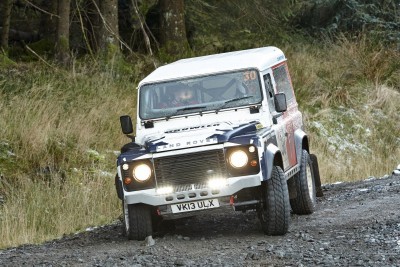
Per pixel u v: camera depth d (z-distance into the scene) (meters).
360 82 42.34
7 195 25.05
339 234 17.17
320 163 32.19
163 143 17.66
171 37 41.62
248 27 46.12
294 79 40.81
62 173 27.11
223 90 19.23
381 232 16.81
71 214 23.39
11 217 22.84
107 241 18.88
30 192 25.00
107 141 30.00
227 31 45.28
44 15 43.12
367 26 49.47
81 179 26.70
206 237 18.44
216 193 17.39
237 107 19.00
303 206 20.56
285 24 49.25
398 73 43.47
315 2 49.84
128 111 32.19
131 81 37.03
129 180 17.70
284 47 45.62
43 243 19.92
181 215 17.72
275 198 17.55
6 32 39.31
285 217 17.56
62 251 17.83
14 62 35.91
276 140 18.73
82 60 38.22
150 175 17.61
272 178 17.67
